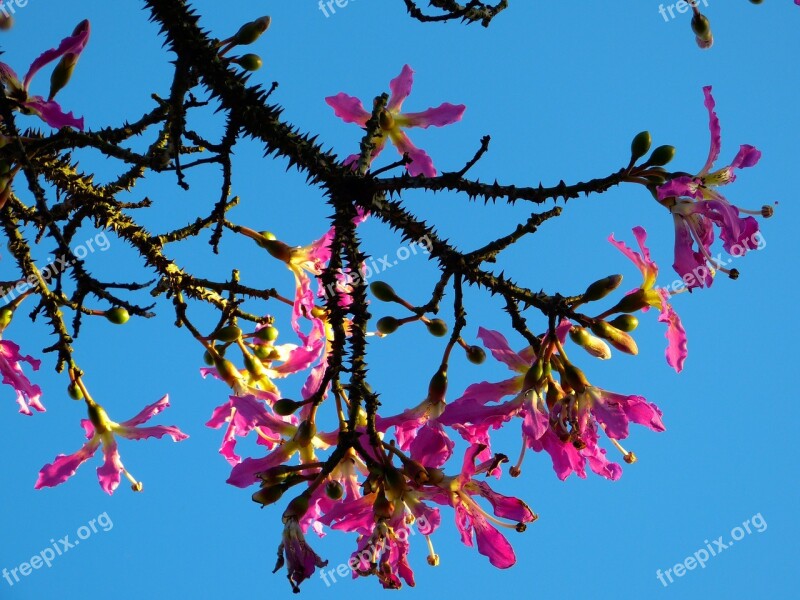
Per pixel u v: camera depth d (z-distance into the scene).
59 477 4.96
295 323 4.71
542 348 4.03
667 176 3.94
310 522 4.04
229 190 4.16
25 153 3.90
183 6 4.05
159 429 5.05
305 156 4.12
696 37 4.68
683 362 4.20
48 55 4.17
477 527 3.89
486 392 4.04
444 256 4.08
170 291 4.62
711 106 4.05
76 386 5.02
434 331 4.29
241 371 4.84
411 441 4.21
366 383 3.96
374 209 4.11
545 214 4.01
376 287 4.18
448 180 3.95
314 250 4.76
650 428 4.00
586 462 4.08
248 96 4.05
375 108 4.46
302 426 4.13
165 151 3.95
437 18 4.54
